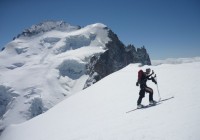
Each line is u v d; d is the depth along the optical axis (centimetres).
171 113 1135
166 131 928
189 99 1289
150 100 1453
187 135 830
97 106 2112
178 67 2831
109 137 1100
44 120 2662
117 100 2033
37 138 1845
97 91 2892
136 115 1324
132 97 1936
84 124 1609
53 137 1603
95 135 1209
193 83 1670
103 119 1546
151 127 1031
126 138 1008
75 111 2327
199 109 1057
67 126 1788
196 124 892
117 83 2873
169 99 1438
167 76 2300
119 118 1406
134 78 2822
